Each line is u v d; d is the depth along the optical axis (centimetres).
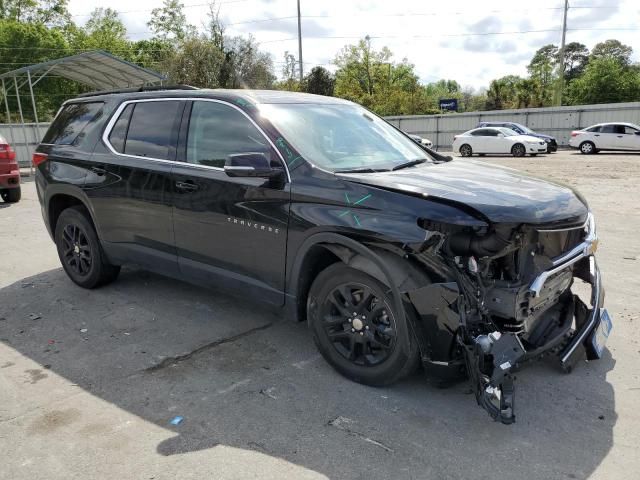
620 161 2050
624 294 496
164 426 303
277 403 324
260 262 374
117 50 5631
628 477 254
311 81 4809
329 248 333
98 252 511
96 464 270
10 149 1088
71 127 530
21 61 4678
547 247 322
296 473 261
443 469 262
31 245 737
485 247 284
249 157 337
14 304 501
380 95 5369
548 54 8662
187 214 412
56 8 5447
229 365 375
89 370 371
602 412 308
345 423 302
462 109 8806
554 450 275
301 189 342
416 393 332
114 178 466
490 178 353
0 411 320
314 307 354
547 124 3359
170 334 429
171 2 5612
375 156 391
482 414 309
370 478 256
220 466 267
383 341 327
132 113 472
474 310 293
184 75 3822
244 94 405
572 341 348
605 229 778
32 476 261
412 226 294
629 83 5731
